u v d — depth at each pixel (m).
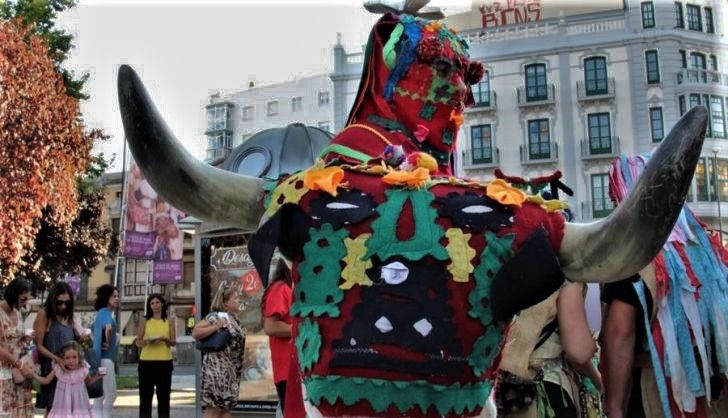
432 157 2.11
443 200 1.93
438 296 1.84
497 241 1.89
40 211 15.84
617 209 1.76
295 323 1.99
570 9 28.48
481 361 1.88
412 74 2.21
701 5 28.44
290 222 1.97
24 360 6.53
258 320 7.60
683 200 1.63
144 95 1.91
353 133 2.24
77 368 6.59
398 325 1.80
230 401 6.40
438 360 1.80
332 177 1.96
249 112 33.19
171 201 2.04
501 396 2.82
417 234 1.87
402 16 2.32
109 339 7.92
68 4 19.17
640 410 2.88
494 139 28.50
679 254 2.78
